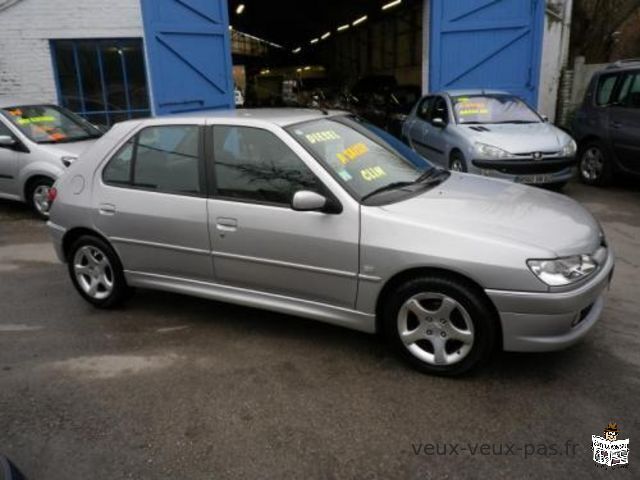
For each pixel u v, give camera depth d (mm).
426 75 11227
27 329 4320
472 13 10789
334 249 3488
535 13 10750
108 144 4414
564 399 3162
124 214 4254
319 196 3420
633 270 5062
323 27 29000
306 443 2877
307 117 4004
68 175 4617
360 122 4414
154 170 4180
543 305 3061
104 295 4594
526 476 2598
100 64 10164
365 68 27734
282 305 3840
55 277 5480
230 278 3971
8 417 3189
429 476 2623
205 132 3975
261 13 23406
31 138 7789
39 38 9859
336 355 3748
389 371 3523
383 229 3354
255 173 3771
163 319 4422
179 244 4078
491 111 8750
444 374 3393
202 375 3559
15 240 6859
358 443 2863
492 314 3209
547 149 7566
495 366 3525
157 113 10383
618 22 12477
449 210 3467
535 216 3473
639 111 7789
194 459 2791
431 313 3334
